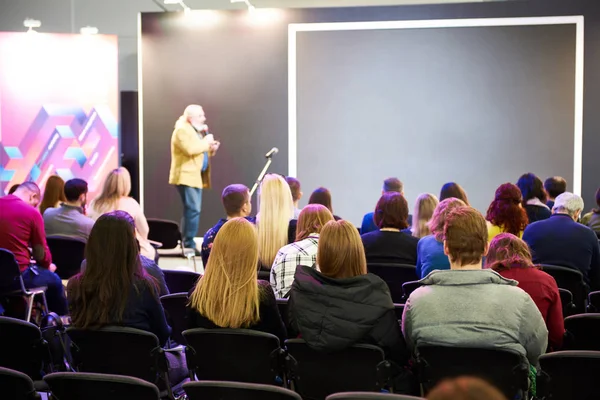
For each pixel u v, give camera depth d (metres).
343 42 10.06
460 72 9.93
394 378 3.26
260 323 3.34
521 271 3.66
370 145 10.12
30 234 5.69
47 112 9.98
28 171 10.00
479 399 1.23
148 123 10.21
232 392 2.56
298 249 4.23
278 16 10.08
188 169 9.45
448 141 10.00
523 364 3.00
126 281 3.40
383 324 3.06
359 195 10.17
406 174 10.09
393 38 10.01
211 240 5.13
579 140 9.75
